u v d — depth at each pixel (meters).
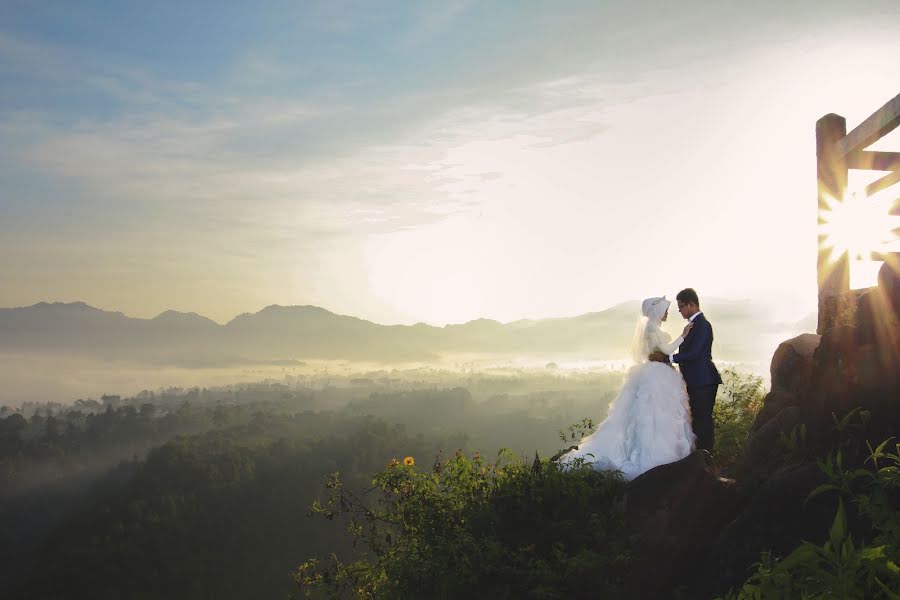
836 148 7.29
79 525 165.38
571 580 5.28
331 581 7.21
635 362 7.61
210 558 154.12
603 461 7.02
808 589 2.82
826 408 4.80
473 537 6.09
